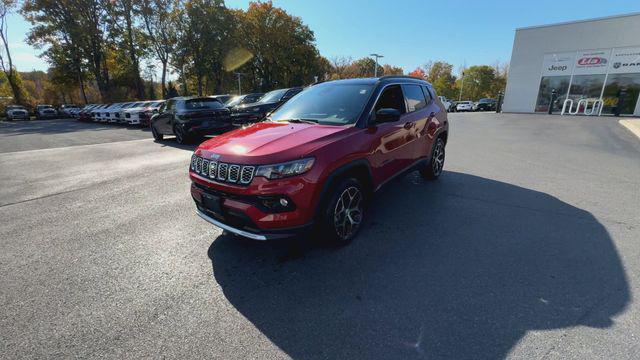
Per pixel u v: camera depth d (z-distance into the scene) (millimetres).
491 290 2570
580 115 19781
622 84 18766
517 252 3143
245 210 2760
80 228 4035
